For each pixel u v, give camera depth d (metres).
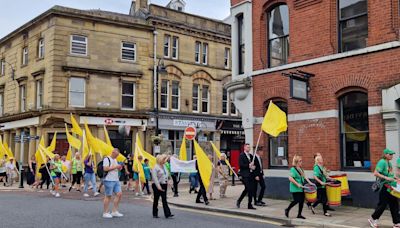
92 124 27.38
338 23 13.23
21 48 31.03
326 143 13.04
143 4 31.67
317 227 9.89
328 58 13.08
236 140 34.44
